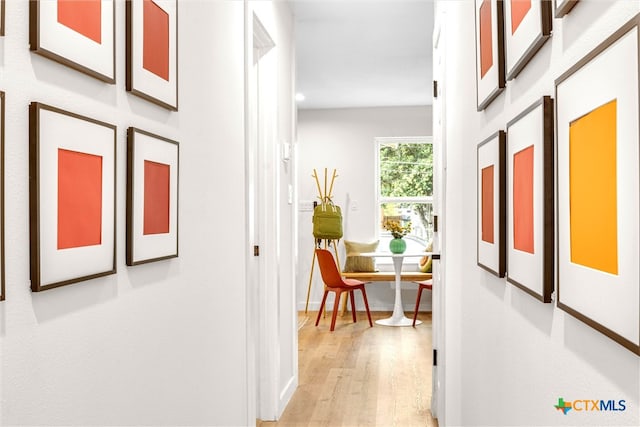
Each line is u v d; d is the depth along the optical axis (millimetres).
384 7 4211
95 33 1322
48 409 1156
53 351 1176
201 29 2111
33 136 1097
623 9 777
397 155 8031
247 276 2752
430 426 3379
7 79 1042
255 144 3570
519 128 1298
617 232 777
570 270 966
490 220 1626
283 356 3773
